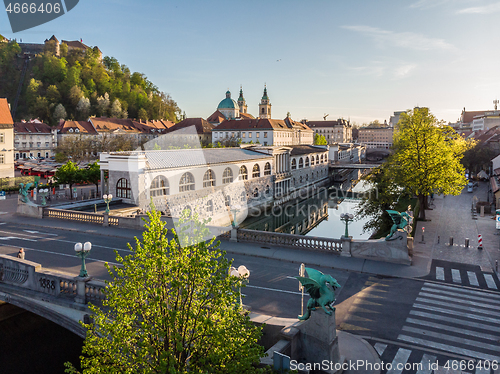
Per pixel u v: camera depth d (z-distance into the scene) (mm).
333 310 13688
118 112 185125
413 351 14914
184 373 9492
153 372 10242
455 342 15594
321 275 13617
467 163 89125
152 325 10570
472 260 27250
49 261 24047
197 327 10406
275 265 24656
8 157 73188
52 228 34531
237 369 10273
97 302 16109
